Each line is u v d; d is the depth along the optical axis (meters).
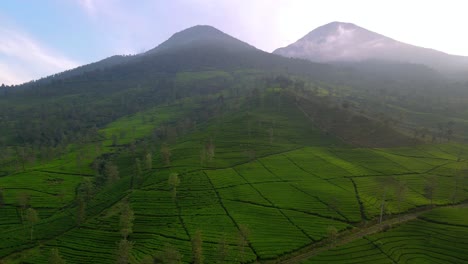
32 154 191.00
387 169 144.25
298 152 169.38
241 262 76.00
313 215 100.62
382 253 79.06
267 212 101.88
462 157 163.62
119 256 73.50
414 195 116.00
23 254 90.19
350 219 97.75
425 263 74.75
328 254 78.38
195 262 73.38
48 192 139.25
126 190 128.25
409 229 91.12
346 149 176.38
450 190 120.81
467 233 86.31
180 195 116.06
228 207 105.38
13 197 130.88
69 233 99.19
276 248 82.06
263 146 178.75
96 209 117.50
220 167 145.50
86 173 167.25
